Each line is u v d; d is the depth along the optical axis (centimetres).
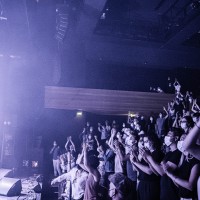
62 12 405
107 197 326
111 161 612
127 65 1498
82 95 1278
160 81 1518
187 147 151
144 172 351
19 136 888
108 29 1352
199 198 182
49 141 1286
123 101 1289
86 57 1430
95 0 964
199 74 1526
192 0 1202
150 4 1311
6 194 550
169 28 1352
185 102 898
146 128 993
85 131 1228
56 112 1328
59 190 578
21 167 889
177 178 244
